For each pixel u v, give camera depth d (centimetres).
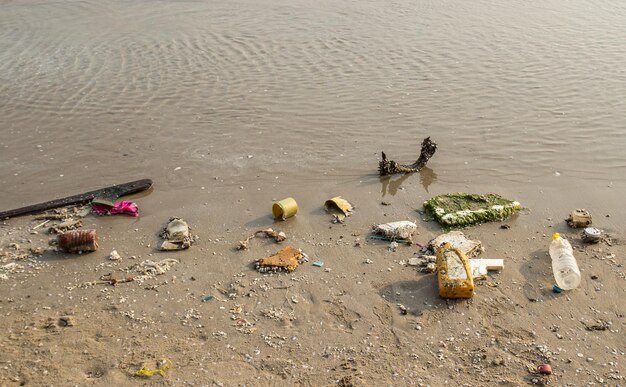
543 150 1286
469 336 779
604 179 1174
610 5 2281
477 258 933
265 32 2061
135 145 1342
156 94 1600
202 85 1653
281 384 704
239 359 744
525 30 2034
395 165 1188
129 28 2117
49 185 1184
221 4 2384
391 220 1050
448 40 1958
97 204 1082
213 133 1388
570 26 2062
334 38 1995
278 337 781
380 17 2211
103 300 852
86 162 1273
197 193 1149
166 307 837
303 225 1036
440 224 1029
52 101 1562
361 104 1517
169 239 991
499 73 1688
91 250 960
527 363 732
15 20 2198
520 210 1072
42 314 823
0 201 1130
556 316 810
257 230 1023
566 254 890
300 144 1331
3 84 1659
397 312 823
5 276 900
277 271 909
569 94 1544
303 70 1741
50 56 1861
